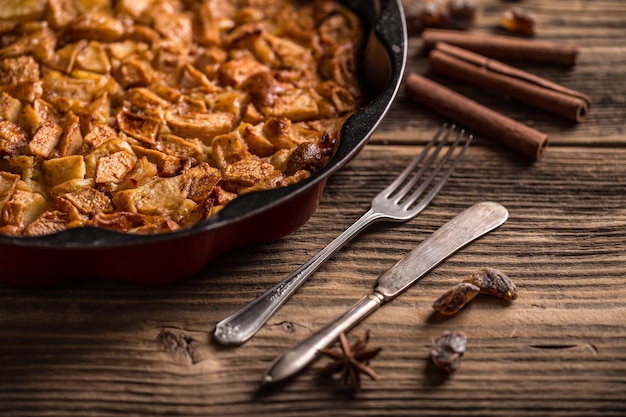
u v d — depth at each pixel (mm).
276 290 610
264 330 601
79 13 708
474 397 583
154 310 609
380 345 598
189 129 650
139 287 618
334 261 634
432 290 624
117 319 604
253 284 623
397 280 618
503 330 607
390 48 661
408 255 630
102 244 559
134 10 711
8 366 585
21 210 605
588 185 688
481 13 812
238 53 705
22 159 627
